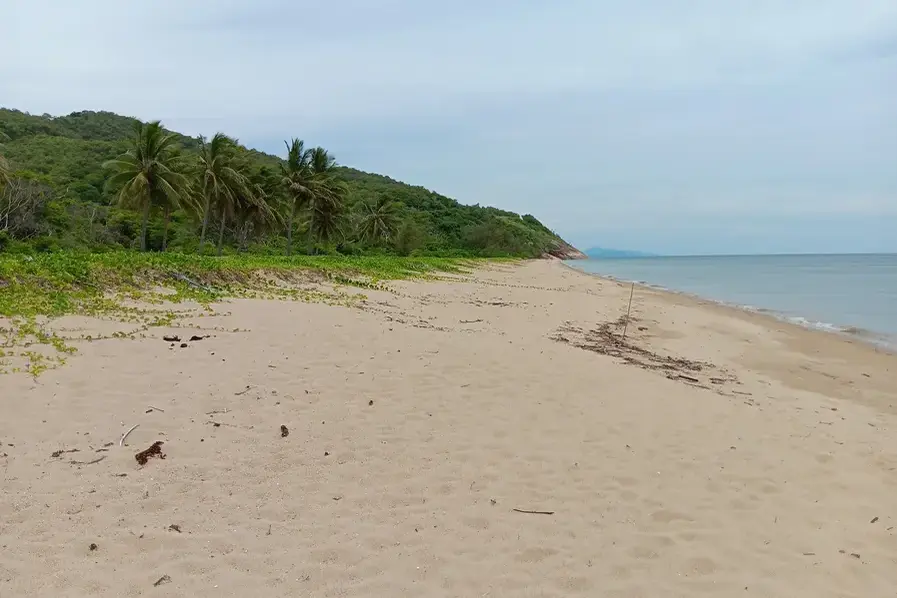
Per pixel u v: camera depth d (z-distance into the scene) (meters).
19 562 3.72
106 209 43.09
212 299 12.73
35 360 7.22
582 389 8.38
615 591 3.92
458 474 5.54
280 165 42.12
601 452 6.22
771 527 4.86
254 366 8.09
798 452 6.62
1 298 9.59
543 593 3.87
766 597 3.92
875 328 18.59
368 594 3.76
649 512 5.02
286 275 18.45
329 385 7.67
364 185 98.81
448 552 4.29
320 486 5.14
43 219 36.53
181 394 6.80
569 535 4.60
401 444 6.11
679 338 15.16
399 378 8.21
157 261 14.81
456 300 19.25
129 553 3.96
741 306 25.16
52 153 56.16
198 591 3.64
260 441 5.89
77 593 3.51
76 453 5.23
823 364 12.66
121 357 7.83
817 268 79.62
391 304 15.98
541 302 21.23
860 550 4.56
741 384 10.16
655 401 8.10
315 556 4.12
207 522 4.43
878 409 9.10
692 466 5.99
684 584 4.03
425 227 80.94
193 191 35.28
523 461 5.89
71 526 4.18
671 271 68.38
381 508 4.86
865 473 6.13
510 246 87.44
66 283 11.19
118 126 81.19
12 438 5.33
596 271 66.56
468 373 8.73
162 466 5.19
